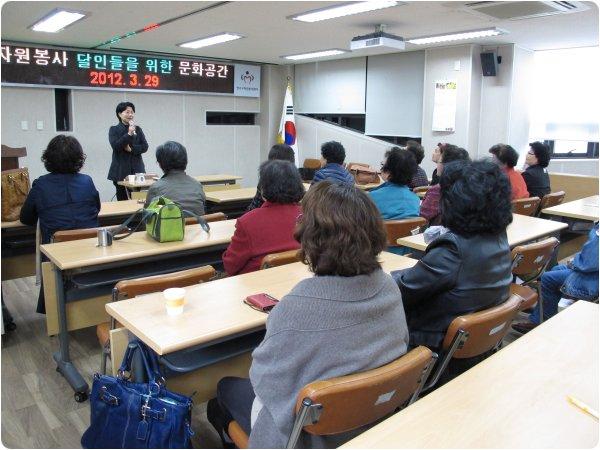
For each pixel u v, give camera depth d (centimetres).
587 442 103
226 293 194
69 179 309
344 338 116
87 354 299
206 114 872
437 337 174
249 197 480
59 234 283
